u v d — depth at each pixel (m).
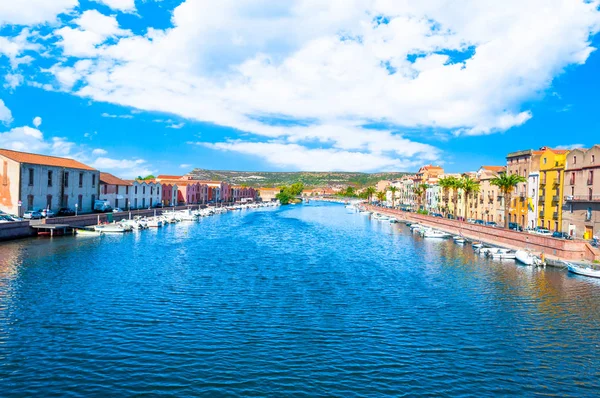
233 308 39.12
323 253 75.31
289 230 118.25
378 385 25.47
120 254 67.12
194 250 74.69
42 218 87.19
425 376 26.73
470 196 133.12
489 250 74.94
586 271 56.47
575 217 80.19
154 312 37.31
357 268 60.72
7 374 25.52
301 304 41.00
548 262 64.31
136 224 103.50
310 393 24.36
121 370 26.38
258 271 56.53
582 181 78.56
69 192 101.38
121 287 45.47
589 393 25.33
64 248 70.31
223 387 24.72
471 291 47.88
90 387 24.33
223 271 55.88
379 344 31.50
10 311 36.34
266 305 40.38
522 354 30.44
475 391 25.17
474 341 32.59
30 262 57.22
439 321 37.09
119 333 32.16
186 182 190.75
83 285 45.78
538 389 25.66
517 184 104.12
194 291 44.78
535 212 95.25
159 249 74.31
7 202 83.62
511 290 48.50
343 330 34.16
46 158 99.25
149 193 152.12
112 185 126.00
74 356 28.11
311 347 30.55
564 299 44.75
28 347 29.27
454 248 84.75
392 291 47.09
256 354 29.12
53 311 36.72
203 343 30.72
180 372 26.31
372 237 104.75
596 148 74.81
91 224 97.00
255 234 105.06
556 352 30.89
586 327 36.12
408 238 103.12
